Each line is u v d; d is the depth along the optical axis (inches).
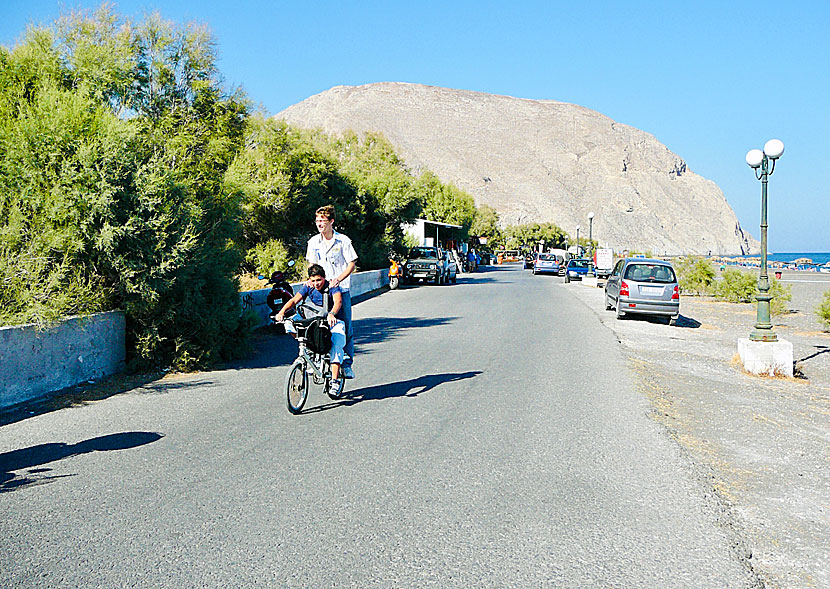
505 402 337.1
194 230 425.7
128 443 258.8
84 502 197.2
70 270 386.0
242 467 230.4
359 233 1648.6
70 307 370.6
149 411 312.0
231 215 500.4
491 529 180.5
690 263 1268.5
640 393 367.2
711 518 190.9
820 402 376.8
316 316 314.8
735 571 158.4
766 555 171.6
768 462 253.6
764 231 487.5
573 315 818.8
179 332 421.4
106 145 391.2
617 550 168.9
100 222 387.5
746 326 781.9
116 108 537.6
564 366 449.4
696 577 155.3
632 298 773.9
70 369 360.8
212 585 148.9
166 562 159.5
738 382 431.5
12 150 386.3
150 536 174.1
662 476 227.5
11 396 316.2
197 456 242.7
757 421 319.6
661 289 770.8
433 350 516.1
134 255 395.2
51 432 274.2
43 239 374.9
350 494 205.5
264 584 149.4
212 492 206.2
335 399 338.3
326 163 1505.9
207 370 424.5
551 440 269.3
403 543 171.2
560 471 230.8
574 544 172.1
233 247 498.3
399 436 271.6
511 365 449.7
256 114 1205.1
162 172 416.8
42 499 199.6
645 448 260.8
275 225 1266.0
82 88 432.5
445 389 368.2
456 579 152.5
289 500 199.9
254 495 203.8
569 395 357.1
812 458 260.4
